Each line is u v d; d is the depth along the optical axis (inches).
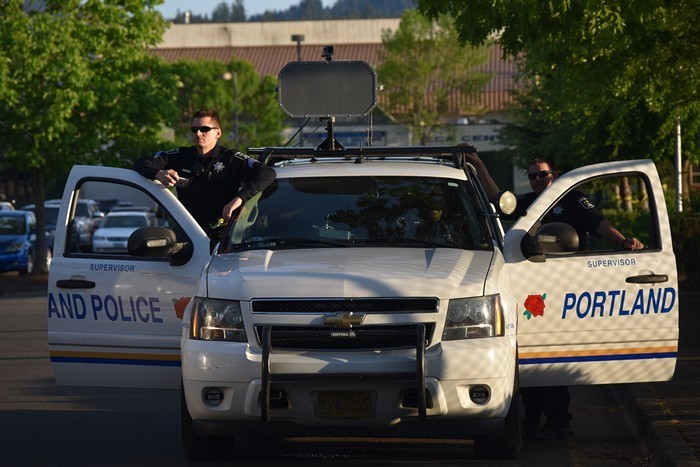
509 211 944.3
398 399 828.6
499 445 914.1
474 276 869.2
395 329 832.3
